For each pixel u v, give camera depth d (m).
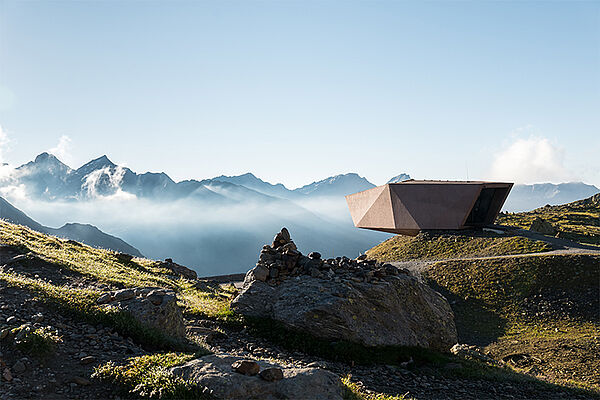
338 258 23.17
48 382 9.92
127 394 9.68
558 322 44.47
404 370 16.19
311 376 10.13
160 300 14.69
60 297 14.84
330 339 17.50
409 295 20.84
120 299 15.01
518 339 39.94
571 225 116.38
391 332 18.53
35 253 24.02
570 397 16.09
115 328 13.48
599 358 31.17
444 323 20.94
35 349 10.87
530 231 89.00
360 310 18.45
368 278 20.56
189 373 9.98
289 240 24.11
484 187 85.12
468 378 16.55
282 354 16.20
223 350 15.41
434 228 86.31
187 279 31.97
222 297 26.28
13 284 15.41
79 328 13.21
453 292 55.09
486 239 76.94
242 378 9.69
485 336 42.91
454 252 74.62
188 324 17.83
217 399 9.10
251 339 17.56
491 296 52.31
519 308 48.94
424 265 66.12
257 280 21.03
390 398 12.16
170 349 13.27
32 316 13.13
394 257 79.25
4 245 23.94
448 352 20.14
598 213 152.25
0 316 12.70
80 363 11.02
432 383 15.37
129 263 31.73
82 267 23.89
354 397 10.51
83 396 9.57
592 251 61.50
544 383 17.45
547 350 34.16
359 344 17.50
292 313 18.33
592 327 42.06
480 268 58.88
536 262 56.25
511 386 16.36
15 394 9.23
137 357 11.52
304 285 19.92
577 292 49.47
